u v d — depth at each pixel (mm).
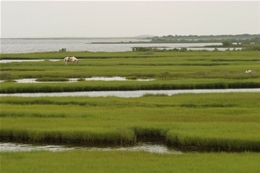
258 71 166875
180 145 62438
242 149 59594
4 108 87812
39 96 106250
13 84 125500
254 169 47188
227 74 153375
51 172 46281
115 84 126000
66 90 122250
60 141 65688
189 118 77688
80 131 65750
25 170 46906
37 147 62625
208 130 66000
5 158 52719
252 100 98938
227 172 46125
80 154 55188
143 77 154875
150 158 52906
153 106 92750
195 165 49219
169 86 127438
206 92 116812
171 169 47375
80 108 89000
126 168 47969
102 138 64750
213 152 58125
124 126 69625
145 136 68375
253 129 66562
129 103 95750
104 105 93938
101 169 47469
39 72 164125
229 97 102750
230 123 72125
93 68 182250
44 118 77938
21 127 69188
